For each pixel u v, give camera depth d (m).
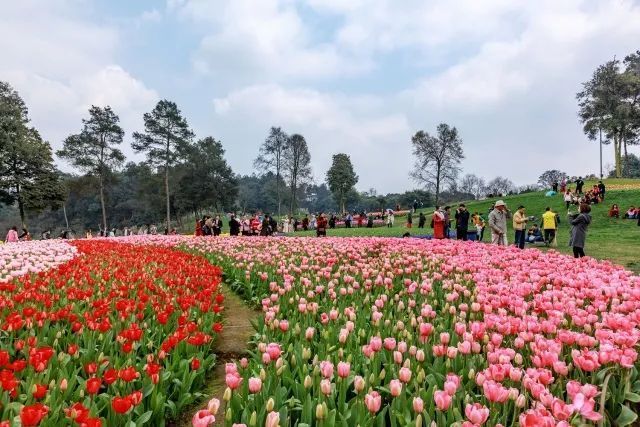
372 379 3.97
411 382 4.14
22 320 5.75
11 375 3.68
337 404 3.78
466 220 22.64
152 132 69.94
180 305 7.02
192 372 4.79
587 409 3.03
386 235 31.75
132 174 109.25
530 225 35.38
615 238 23.64
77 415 3.22
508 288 6.76
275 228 32.19
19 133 54.28
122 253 14.70
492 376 3.70
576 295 6.44
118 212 112.88
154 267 11.47
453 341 5.04
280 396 3.70
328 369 3.81
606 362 3.99
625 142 73.19
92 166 69.31
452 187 82.00
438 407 3.17
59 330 5.74
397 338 5.33
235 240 19.69
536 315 5.66
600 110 68.88
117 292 8.03
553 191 53.38
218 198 89.94
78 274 9.38
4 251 15.09
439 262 10.15
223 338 7.40
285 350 5.23
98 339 5.55
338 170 94.94
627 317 5.04
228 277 12.38
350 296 7.82
